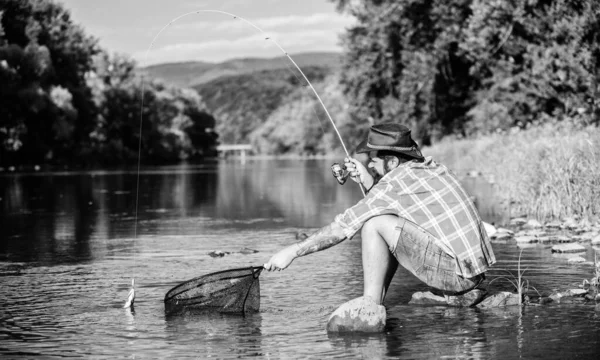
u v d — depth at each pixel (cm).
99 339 502
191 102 14812
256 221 1377
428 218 538
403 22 4141
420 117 4509
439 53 3966
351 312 511
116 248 1005
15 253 960
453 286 548
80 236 1157
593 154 1180
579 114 2036
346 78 5022
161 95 12300
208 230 1230
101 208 1745
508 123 2945
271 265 541
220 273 582
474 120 3744
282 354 459
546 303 589
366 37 4666
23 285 718
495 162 2294
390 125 568
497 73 2897
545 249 896
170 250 979
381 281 535
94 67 7631
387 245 534
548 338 480
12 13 5866
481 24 2800
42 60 5425
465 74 4184
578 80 2283
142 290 688
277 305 609
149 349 475
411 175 546
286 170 4903
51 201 1997
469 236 545
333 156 11844
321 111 13200
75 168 5547
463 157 3328
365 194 577
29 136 5484
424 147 4647
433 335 496
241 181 3209
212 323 548
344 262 839
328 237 538
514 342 472
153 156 8781
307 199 1952
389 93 4847
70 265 852
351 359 445
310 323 543
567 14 2383
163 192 2409
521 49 2761
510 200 1542
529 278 697
